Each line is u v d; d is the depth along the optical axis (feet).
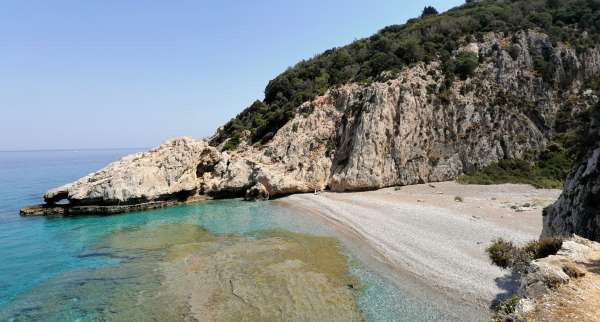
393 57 173.88
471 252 67.21
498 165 138.10
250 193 146.00
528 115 148.46
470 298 51.57
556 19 184.55
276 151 163.53
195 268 71.41
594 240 48.32
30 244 92.99
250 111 232.32
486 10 203.21
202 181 152.97
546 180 124.98
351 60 217.15
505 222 83.51
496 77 156.15
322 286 60.03
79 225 113.19
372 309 51.49
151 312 53.98
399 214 98.73
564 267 37.32
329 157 154.51
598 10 178.29
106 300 59.00
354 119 155.12
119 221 117.19
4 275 71.77
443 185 131.44
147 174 138.10
